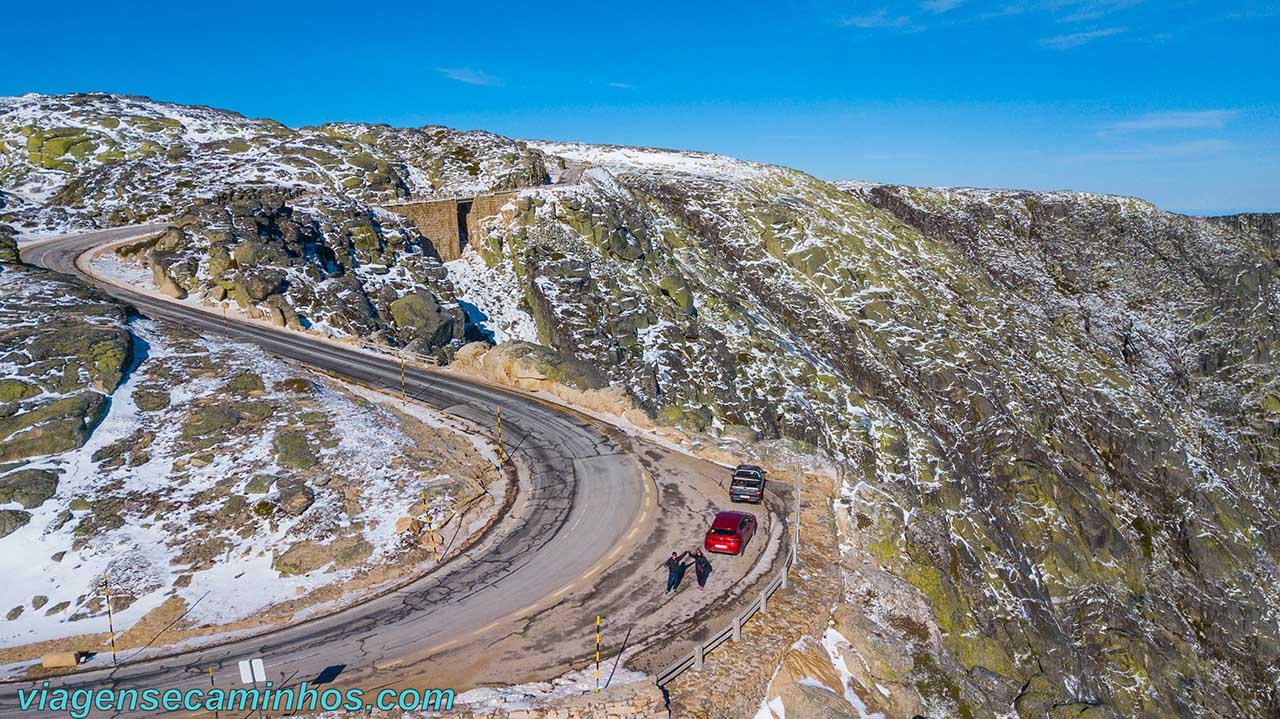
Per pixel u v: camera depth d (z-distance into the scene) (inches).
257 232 1936.5
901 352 2315.5
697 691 609.9
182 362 1278.3
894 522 1162.6
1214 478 2237.9
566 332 1964.8
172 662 657.0
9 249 1790.1
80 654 671.8
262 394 1206.9
